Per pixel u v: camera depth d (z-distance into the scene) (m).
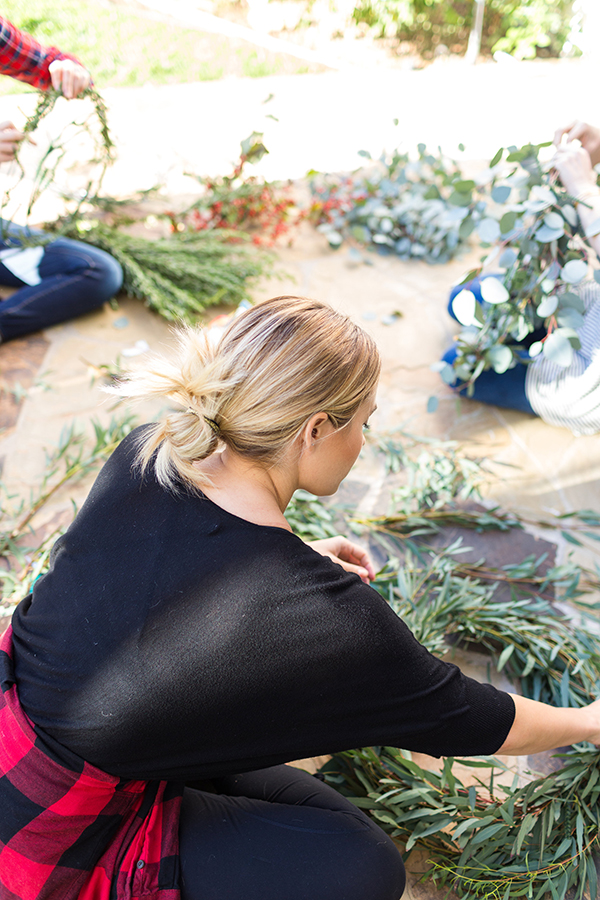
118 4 5.09
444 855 1.44
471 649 1.86
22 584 1.88
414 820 1.46
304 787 1.30
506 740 1.09
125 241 2.96
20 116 3.84
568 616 1.92
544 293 2.01
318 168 3.66
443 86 4.43
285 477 1.12
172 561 1.01
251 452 1.07
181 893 1.09
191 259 2.94
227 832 1.16
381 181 3.22
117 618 1.00
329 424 1.07
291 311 1.05
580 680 1.72
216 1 5.34
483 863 1.38
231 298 2.94
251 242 3.27
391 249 3.27
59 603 1.06
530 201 1.90
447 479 2.23
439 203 2.94
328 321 1.06
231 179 3.22
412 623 1.72
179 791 1.16
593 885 1.35
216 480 1.08
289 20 5.21
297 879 1.12
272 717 0.99
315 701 0.98
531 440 2.43
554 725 1.16
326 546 1.60
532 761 1.63
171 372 1.07
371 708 1.00
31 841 1.02
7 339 2.73
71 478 2.29
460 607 1.82
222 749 1.02
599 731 1.25
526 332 2.05
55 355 2.70
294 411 1.02
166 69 4.48
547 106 4.15
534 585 2.02
